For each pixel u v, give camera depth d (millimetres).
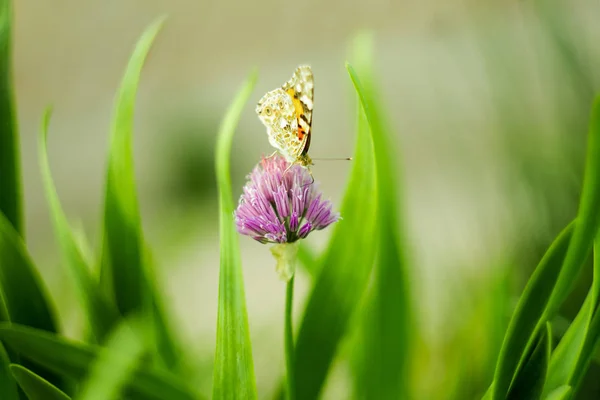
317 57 1888
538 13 522
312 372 423
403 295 455
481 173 545
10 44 437
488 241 505
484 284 489
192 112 1235
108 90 1977
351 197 431
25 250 426
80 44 1985
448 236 577
